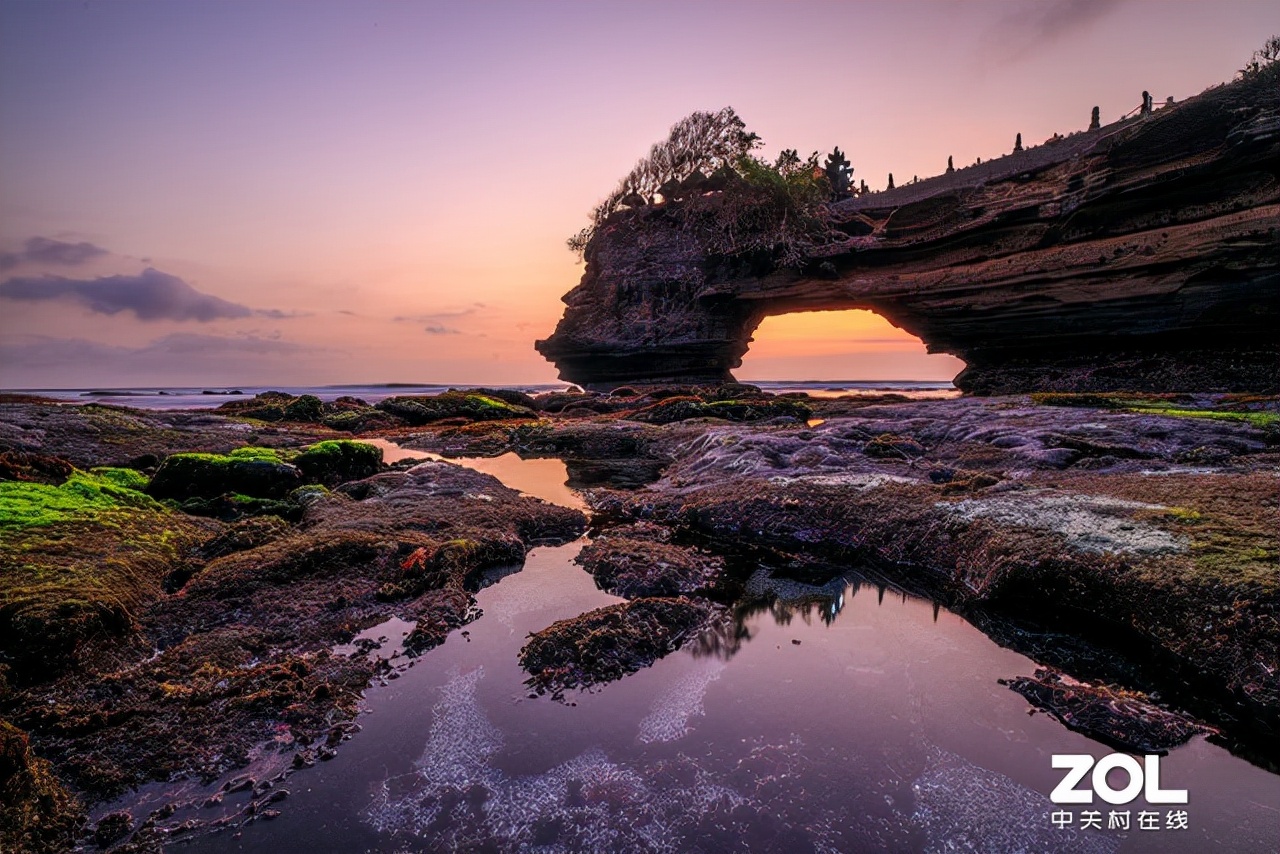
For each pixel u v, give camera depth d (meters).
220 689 5.49
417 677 5.96
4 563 6.94
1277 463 11.75
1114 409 19.95
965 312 41.44
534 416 33.41
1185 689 5.76
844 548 9.97
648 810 4.25
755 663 6.34
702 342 54.56
